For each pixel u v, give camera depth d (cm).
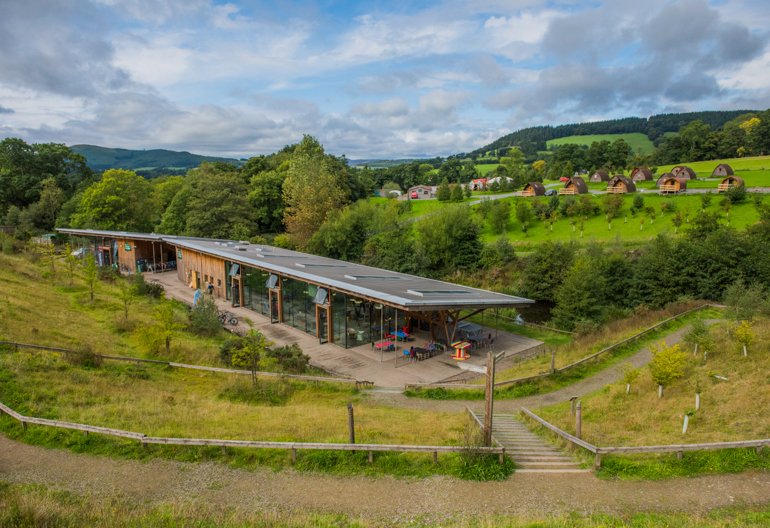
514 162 14675
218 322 2914
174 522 912
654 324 2853
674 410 1537
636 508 1004
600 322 3325
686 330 2722
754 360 1864
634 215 5947
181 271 4712
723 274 3459
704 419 1423
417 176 13262
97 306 3083
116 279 4216
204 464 1200
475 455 1198
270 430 1430
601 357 2334
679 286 3600
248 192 7238
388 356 2611
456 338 2867
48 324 2339
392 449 1216
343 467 1198
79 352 1884
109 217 6253
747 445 1159
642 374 2016
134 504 1012
